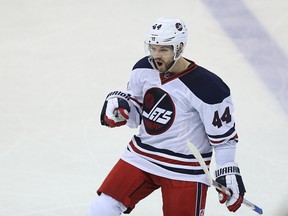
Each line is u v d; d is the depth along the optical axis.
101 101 19.12
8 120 18.38
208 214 14.61
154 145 12.09
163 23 11.28
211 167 16.20
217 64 20.48
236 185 11.71
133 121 12.66
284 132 17.50
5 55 21.42
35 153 16.95
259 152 16.72
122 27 22.52
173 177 11.95
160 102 11.74
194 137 11.84
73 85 19.88
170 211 12.14
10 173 16.17
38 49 21.66
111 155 16.80
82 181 15.82
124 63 20.84
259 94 19.14
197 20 22.50
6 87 19.88
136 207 14.91
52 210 14.84
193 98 11.45
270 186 15.50
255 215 14.55
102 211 12.32
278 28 21.94
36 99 19.30
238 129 17.69
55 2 24.00
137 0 23.72
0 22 23.09
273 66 20.30
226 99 11.48
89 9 23.48
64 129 17.92
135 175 12.30
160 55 11.30
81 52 21.42
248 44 21.30
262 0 23.23
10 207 14.96
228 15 22.66
